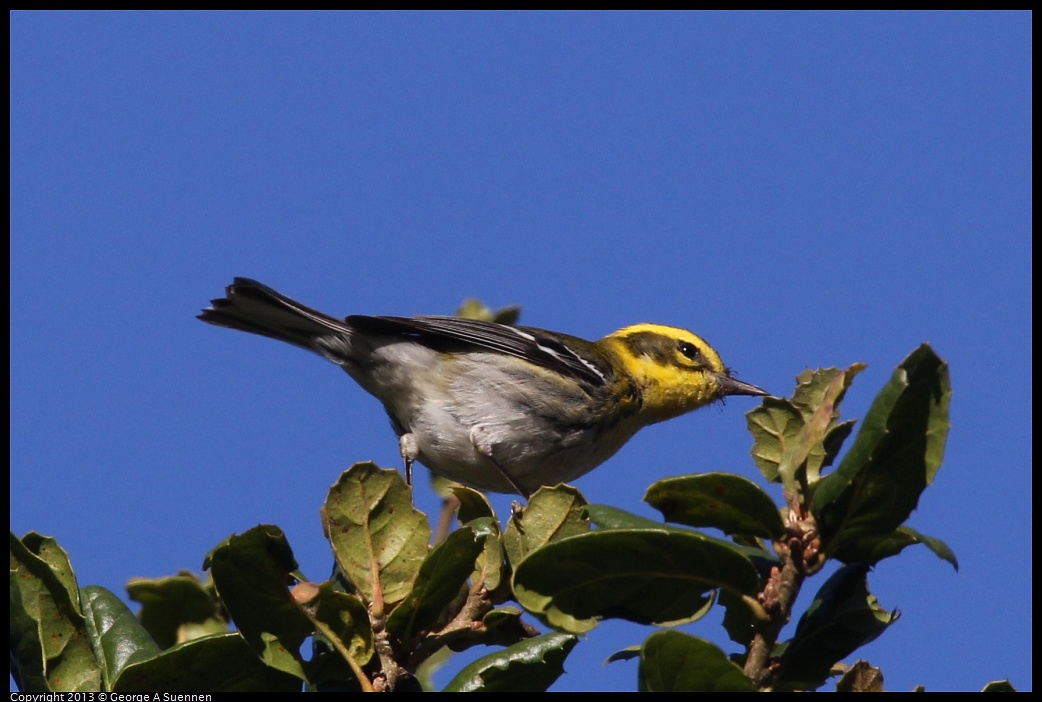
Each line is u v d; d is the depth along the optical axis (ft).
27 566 23.65
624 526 22.22
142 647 23.94
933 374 21.34
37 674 23.13
